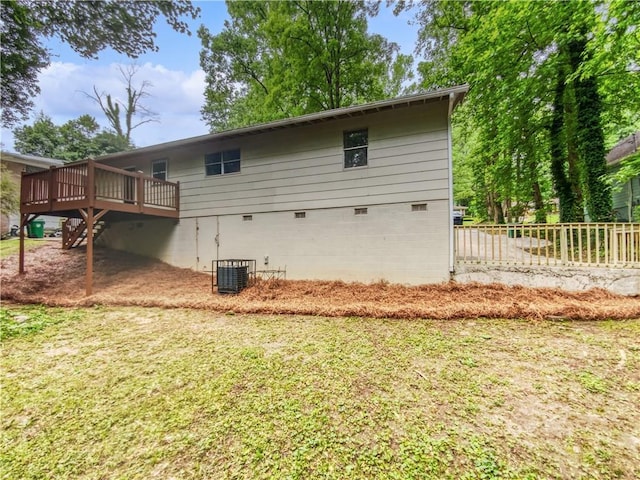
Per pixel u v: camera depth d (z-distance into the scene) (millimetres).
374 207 7004
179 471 1935
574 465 1876
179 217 9391
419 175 6621
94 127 29453
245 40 15391
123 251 10547
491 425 2277
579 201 8477
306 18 12805
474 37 9648
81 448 2178
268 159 8156
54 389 3002
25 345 4191
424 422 2330
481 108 10328
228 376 3172
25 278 7977
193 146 9188
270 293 6648
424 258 6547
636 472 1816
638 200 11117
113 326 5004
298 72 13000
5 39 7473
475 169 15266
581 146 7980
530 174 10555
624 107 8586
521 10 7750
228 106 19438
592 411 2426
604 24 6285
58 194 7508
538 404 2537
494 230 6188
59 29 7410
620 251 5395
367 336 4254
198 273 8883
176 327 4910
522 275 5906
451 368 3215
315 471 1878
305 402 2650
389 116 6875
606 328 4199
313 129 7648
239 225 8516
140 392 2910
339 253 7320
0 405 2729
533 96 8836
